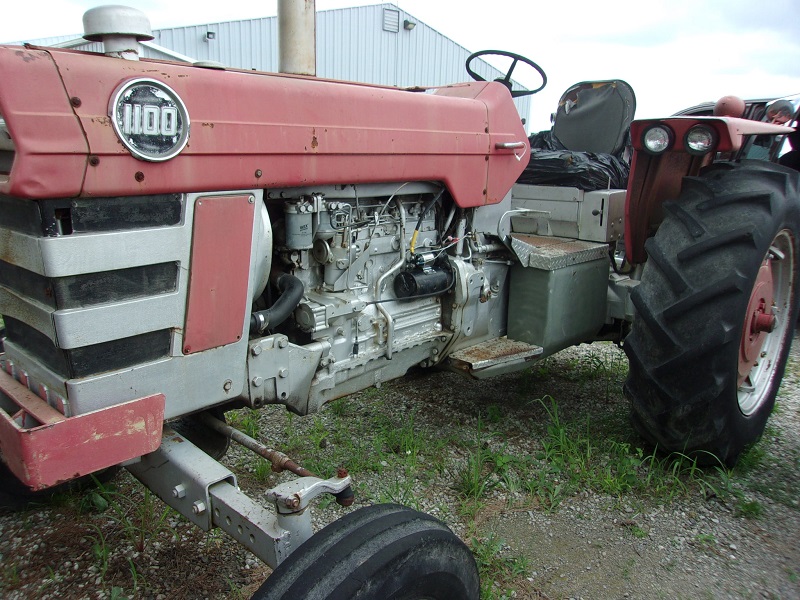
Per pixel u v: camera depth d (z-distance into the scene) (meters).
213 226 1.59
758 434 2.70
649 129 2.57
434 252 2.40
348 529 1.35
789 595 1.94
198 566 1.99
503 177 2.53
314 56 2.10
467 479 2.43
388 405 3.19
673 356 2.33
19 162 1.25
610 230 3.04
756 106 4.18
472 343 2.68
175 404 1.62
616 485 2.43
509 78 2.77
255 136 1.63
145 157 1.41
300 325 2.00
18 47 1.27
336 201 2.01
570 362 3.85
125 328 1.48
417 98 2.12
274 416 3.00
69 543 2.10
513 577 1.98
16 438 1.34
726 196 2.42
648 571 2.03
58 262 1.35
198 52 13.45
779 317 2.86
